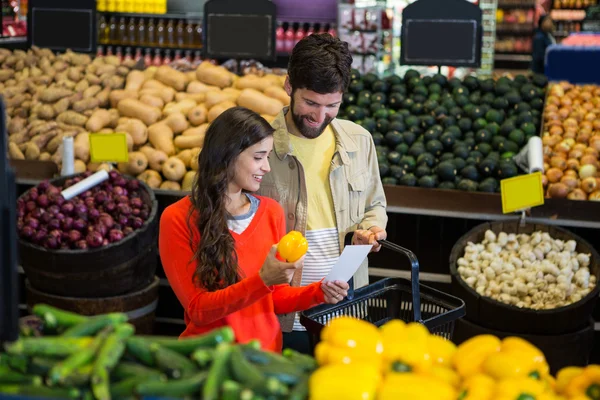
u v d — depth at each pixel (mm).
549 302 3656
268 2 5480
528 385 1490
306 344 2820
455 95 4922
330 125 2879
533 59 8953
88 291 3771
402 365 1587
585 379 1581
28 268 3781
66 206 3836
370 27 7801
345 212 2869
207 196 2258
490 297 3654
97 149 4156
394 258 4238
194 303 2244
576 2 10508
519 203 3852
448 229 4160
